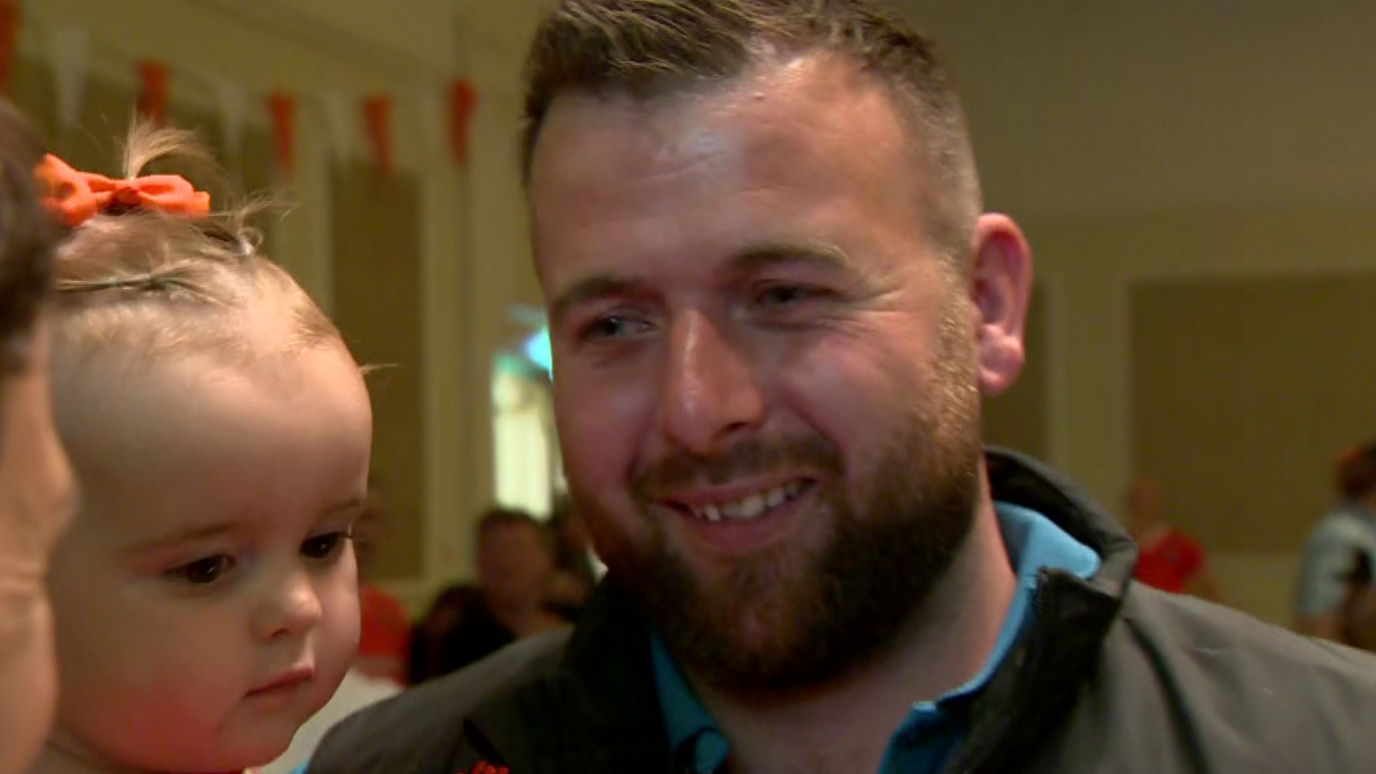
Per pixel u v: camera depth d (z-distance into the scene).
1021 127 6.32
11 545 0.47
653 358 0.96
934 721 0.93
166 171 1.06
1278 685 0.94
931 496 0.95
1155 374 6.33
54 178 0.83
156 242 0.84
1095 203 6.29
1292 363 6.16
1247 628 1.01
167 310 0.80
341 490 0.86
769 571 0.94
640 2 0.96
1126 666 0.96
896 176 0.96
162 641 0.79
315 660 0.86
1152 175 6.23
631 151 0.94
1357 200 6.00
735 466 0.92
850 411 0.92
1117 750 0.91
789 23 0.96
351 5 4.16
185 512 0.78
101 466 0.77
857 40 0.97
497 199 4.91
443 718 1.18
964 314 1.00
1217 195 6.17
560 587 3.46
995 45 6.29
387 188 4.33
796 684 0.97
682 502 0.95
